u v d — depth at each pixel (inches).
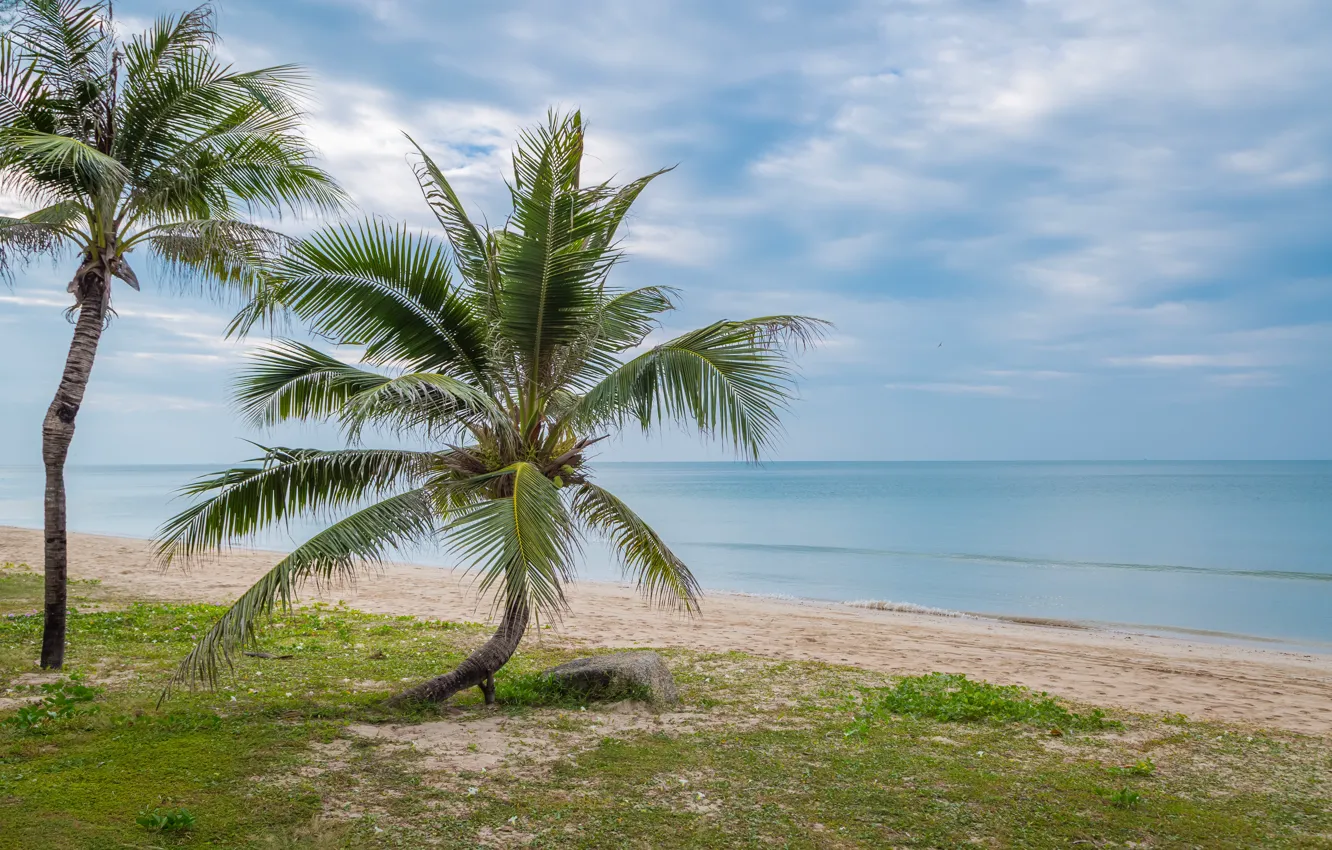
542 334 312.8
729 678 402.6
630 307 342.6
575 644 507.5
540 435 318.3
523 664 427.2
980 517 1988.2
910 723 317.7
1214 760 278.2
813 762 261.1
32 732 259.3
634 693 333.4
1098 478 4867.1
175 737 259.6
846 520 1947.6
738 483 4603.8
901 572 1082.1
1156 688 443.8
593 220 307.6
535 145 291.7
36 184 347.9
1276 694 439.5
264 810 204.2
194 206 380.2
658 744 276.1
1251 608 825.5
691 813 215.8
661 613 672.4
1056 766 264.7
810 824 210.7
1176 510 2146.9
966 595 905.5
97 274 347.9
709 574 1063.0
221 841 185.9
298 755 247.0
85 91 346.3
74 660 372.8
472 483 283.7
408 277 304.0
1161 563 1160.8
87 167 309.4
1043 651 558.3
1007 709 339.3
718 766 254.7
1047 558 1219.2
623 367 299.6
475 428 305.7
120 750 244.2
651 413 290.8
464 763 249.0
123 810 198.8
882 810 221.0
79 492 3467.0
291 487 282.8
